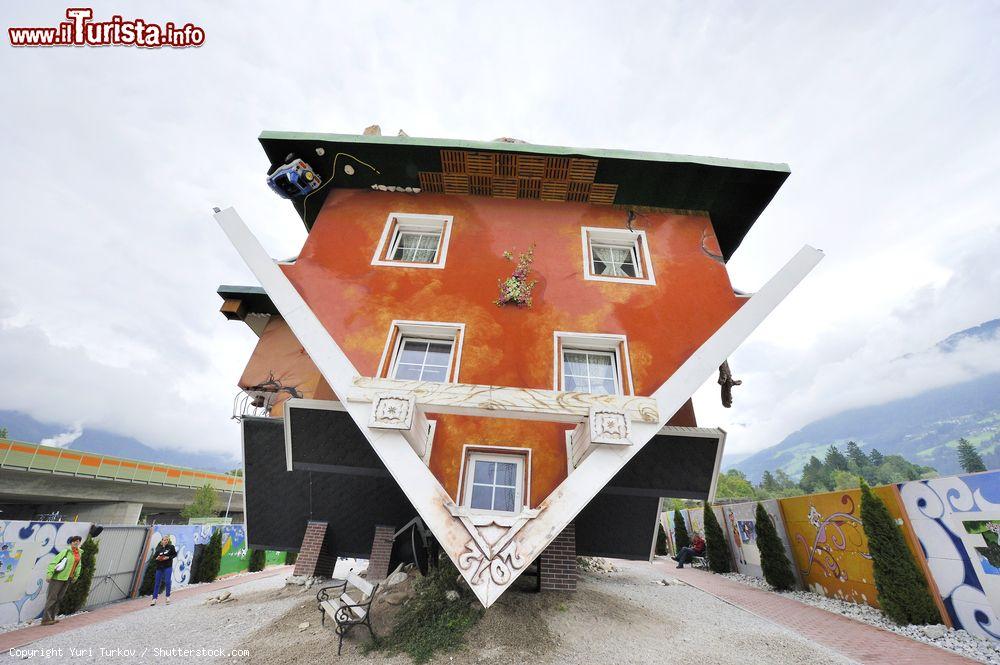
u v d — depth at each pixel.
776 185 9.75
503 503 7.70
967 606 8.23
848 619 9.74
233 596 12.12
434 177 10.10
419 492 5.70
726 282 9.33
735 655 7.08
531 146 9.40
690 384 6.86
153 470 35.75
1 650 7.96
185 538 16.53
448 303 8.82
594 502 11.17
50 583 10.50
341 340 8.37
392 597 8.90
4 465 26.66
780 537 14.09
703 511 20.17
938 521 8.90
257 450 11.54
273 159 10.01
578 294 9.05
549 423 8.25
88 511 33.53
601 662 6.56
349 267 9.23
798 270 7.77
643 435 6.18
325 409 8.80
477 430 8.16
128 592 13.76
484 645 6.81
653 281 9.28
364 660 6.59
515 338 8.48
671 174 9.69
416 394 6.22
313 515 12.42
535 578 9.74
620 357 8.45
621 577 14.93
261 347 11.91
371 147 9.51
